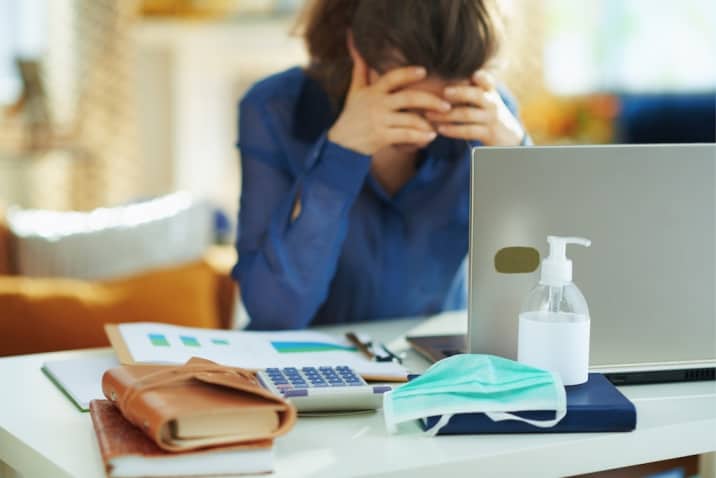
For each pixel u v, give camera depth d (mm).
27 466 988
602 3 4137
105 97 5074
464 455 948
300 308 1521
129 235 2527
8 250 2467
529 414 1008
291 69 1717
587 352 1100
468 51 1370
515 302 1186
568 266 1100
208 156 5379
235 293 2523
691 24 3758
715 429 1071
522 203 1169
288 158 1636
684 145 1188
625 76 4047
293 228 1491
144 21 5125
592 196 1179
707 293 1219
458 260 1722
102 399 1054
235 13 5113
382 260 1667
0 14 4770
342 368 1161
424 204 1648
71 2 4938
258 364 1219
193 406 878
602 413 1014
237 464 885
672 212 1196
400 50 1382
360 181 1472
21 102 4770
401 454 952
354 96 1470
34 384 1208
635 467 1240
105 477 888
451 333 1539
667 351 1219
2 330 2018
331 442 985
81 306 2082
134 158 5168
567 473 994
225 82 5316
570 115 4281
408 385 1027
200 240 2729
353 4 1559
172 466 867
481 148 1155
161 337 1299
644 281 1201
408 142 1422
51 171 4934
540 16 4301
